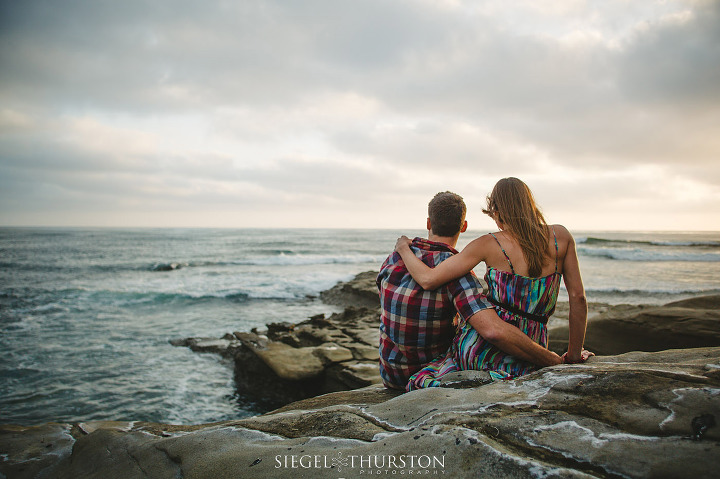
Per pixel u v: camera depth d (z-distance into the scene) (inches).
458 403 69.7
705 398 52.7
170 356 365.7
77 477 83.7
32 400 271.7
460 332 93.8
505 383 75.5
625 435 49.0
